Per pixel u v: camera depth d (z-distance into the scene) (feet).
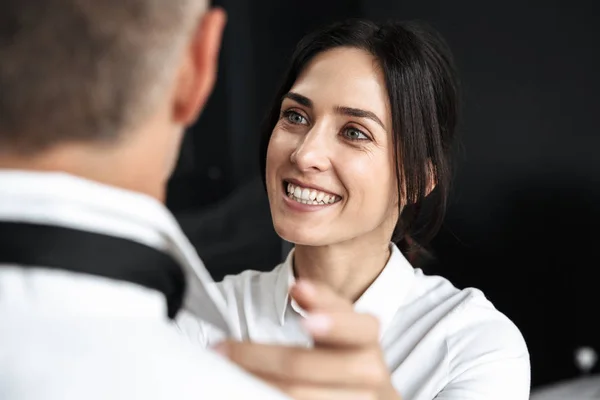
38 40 1.55
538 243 9.96
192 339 4.38
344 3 10.58
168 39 1.66
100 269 1.57
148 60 1.62
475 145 10.09
